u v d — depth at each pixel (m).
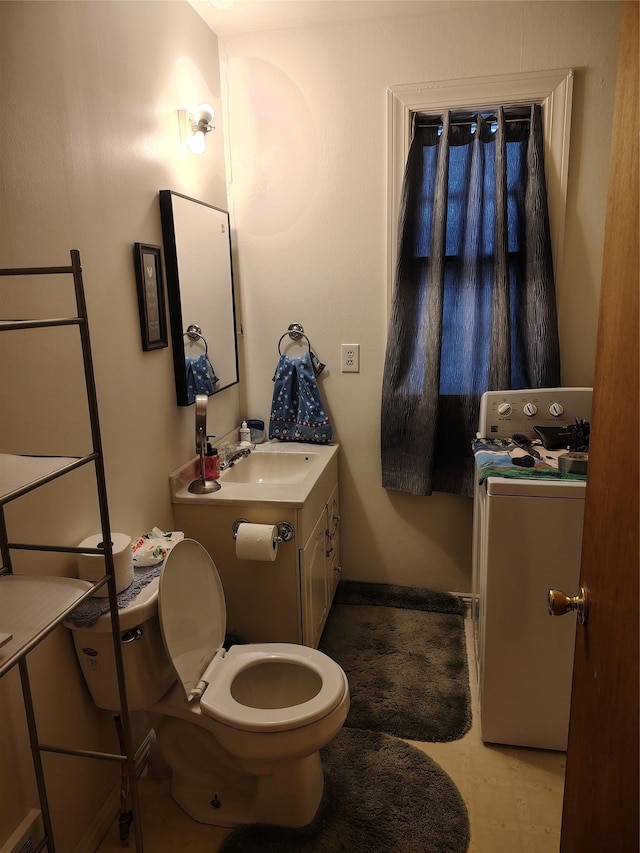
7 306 1.29
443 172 2.39
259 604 2.12
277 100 2.54
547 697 1.87
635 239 0.77
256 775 1.60
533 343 2.44
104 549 1.28
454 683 2.22
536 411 2.33
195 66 2.29
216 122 2.51
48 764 1.45
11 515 1.31
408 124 2.45
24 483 1.01
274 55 2.50
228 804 1.68
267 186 2.63
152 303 1.93
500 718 1.91
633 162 0.79
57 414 1.46
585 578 1.03
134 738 1.83
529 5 2.27
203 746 1.69
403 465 2.68
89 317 1.59
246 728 1.47
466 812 1.67
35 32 1.37
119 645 1.34
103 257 1.66
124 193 1.77
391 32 2.39
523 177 2.40
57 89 1.45
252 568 2.10
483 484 1.86
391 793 1.73
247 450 2.60
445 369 2.59
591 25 2.25
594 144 2.34
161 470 2.03
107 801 1.69
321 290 2.68
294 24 2.43
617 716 0.80
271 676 1.78
